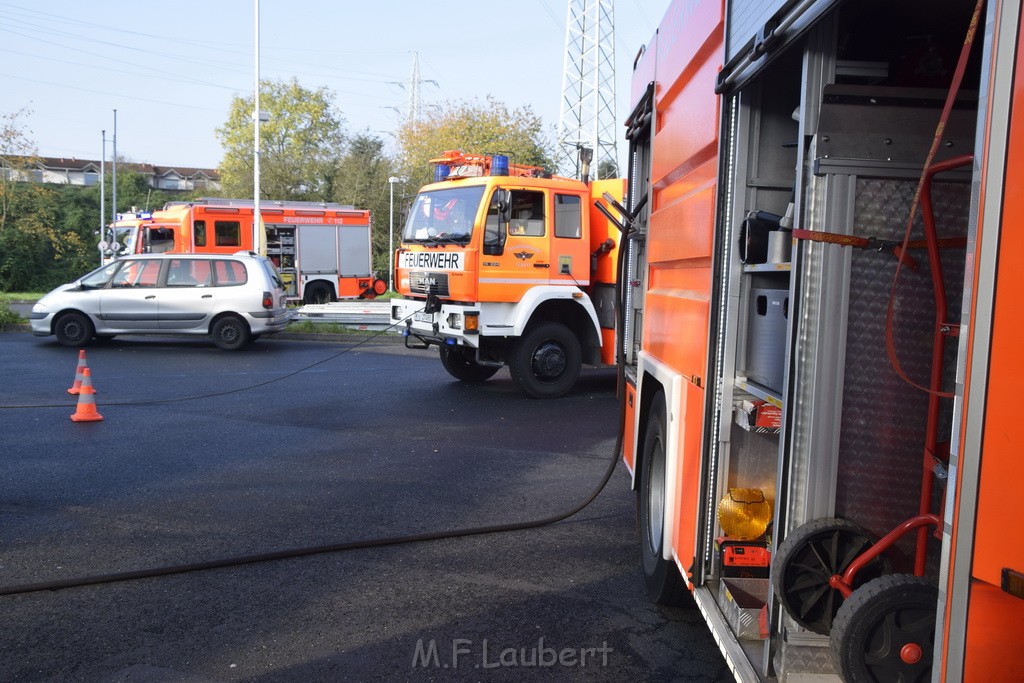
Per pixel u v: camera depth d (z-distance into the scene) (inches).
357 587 187.9
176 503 248.7
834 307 99.2
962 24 111.0
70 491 259.6
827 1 86.6
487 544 219.1
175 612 172.6
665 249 186.5
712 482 138.9
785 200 134.9
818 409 100.2
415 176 1905.8
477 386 488.7
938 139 79.4
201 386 476.4
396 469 294.0
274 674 147.0
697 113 153.9
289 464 298.5
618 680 147.4
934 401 95.7
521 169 462.0
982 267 64.7
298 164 2269.9
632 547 218.8
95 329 642.8
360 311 797.9
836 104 98.0
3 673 145.7
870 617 90.2
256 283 650.8
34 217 1861.5
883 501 101.6
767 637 109.0
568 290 441.7
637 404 202.7
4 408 399.5
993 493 63.7
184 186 3614.7
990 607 64.7
